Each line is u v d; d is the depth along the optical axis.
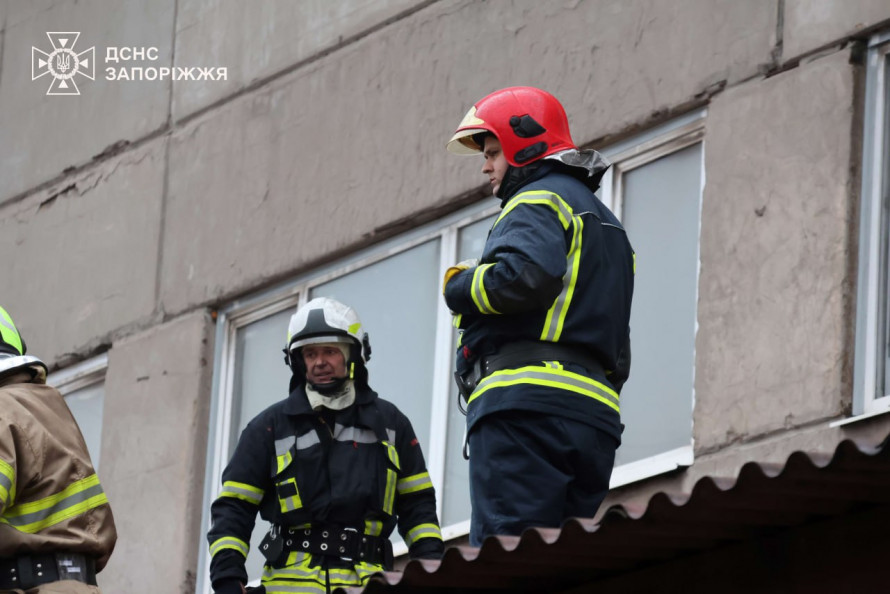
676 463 13.70
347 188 17.33
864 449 8.23
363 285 17.09
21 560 10.89
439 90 16.64
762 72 13.84
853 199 13.04
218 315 18.58
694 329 14.03
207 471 18.23
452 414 15.92
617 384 10.91
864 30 13.23
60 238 20.55
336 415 12.05
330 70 17.86
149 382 18.88
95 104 20.62
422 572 9.77
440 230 16.48
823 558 8.98
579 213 10.68
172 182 19.33
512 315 10.50
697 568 9.51
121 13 20.64
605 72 15.08
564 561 9.62
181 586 17.91
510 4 16.12
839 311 12.84
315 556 11.73
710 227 13.83
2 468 10.75
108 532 11.25
